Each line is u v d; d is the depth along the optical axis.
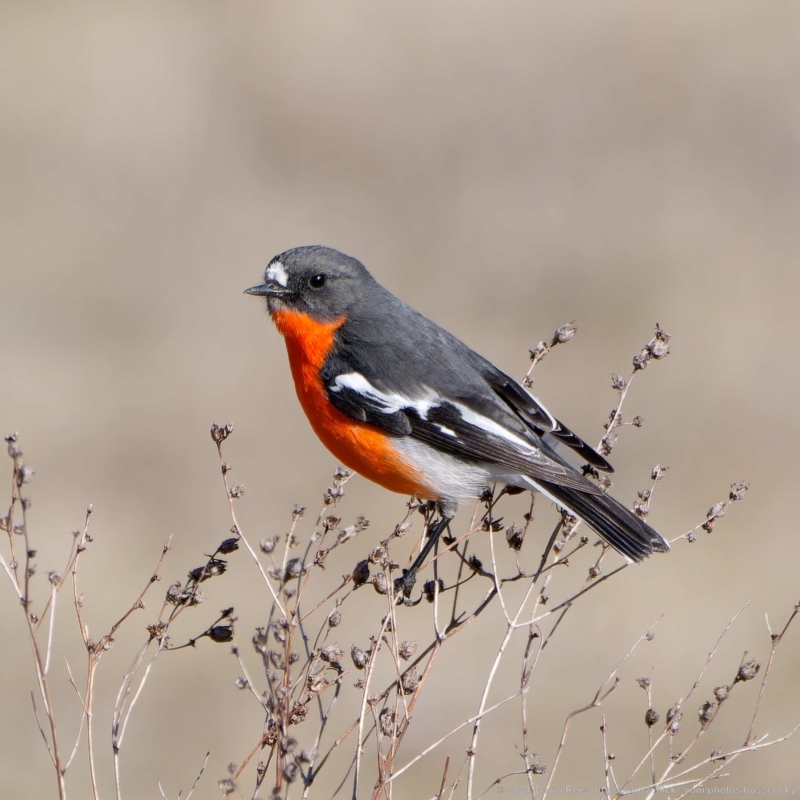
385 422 8.62
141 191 24.11
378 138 25.31
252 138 25.64
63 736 11.82
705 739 11.61
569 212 22.92
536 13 28.31
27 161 24.84
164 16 29.12
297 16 28.53
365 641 12.38
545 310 20.20
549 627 12.81
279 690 6.06
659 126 25.08
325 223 23.20
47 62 27.08
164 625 6.40
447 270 21.62
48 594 13.58
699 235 21.97
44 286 21.47
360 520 6.78
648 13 27.56
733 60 26.28
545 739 11.61
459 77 26.61
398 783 11.03
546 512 14.23
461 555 7.33
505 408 8.63
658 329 7.65
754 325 19.31
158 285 21.78
